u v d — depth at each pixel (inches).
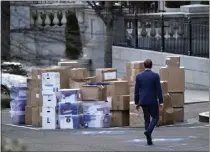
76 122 858.1
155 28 1380.4
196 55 1299.2
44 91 863.1
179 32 1333.7
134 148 653.9
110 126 879.7
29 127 882.1
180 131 803.4
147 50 1378.0
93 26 1374.3
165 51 1353.3
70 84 897.5
